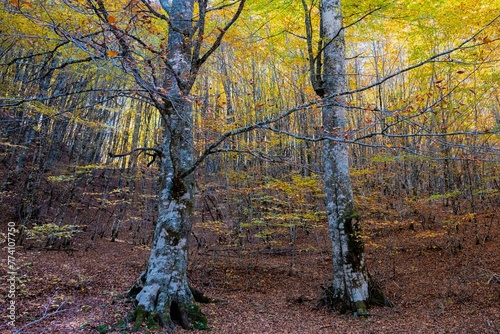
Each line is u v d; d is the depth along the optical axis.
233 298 7.70
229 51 12.07
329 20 6.96
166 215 5.34
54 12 3.91
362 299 6.27
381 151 11.05
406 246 10.70
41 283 6.75
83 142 16.16
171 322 4.84
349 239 6.47
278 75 14.92
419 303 6.70
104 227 14.88
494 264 8.05
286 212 10.53
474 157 3.50
